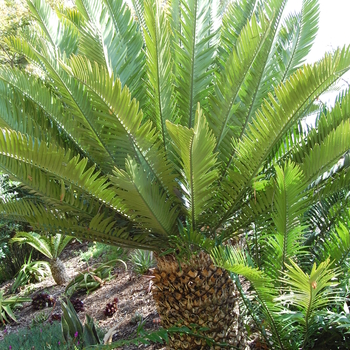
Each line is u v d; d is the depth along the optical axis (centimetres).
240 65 307
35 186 314
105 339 476
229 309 340
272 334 317
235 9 385
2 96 331
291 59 384
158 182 326
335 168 358
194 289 329
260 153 298
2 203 322
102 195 308
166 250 337
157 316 560
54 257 914
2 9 1389
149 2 285
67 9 447
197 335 319
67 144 369
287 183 267
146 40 299
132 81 370
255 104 339
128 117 279
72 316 497
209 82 350
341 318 278
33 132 343
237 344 343
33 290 934
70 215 348
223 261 256
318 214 382
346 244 308
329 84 291
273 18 304
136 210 301
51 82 368
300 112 306
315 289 246
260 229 335
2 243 1069
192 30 322
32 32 388
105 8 362
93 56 345
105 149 335
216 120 327
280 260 310
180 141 246
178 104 357
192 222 323
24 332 607
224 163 345
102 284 807
